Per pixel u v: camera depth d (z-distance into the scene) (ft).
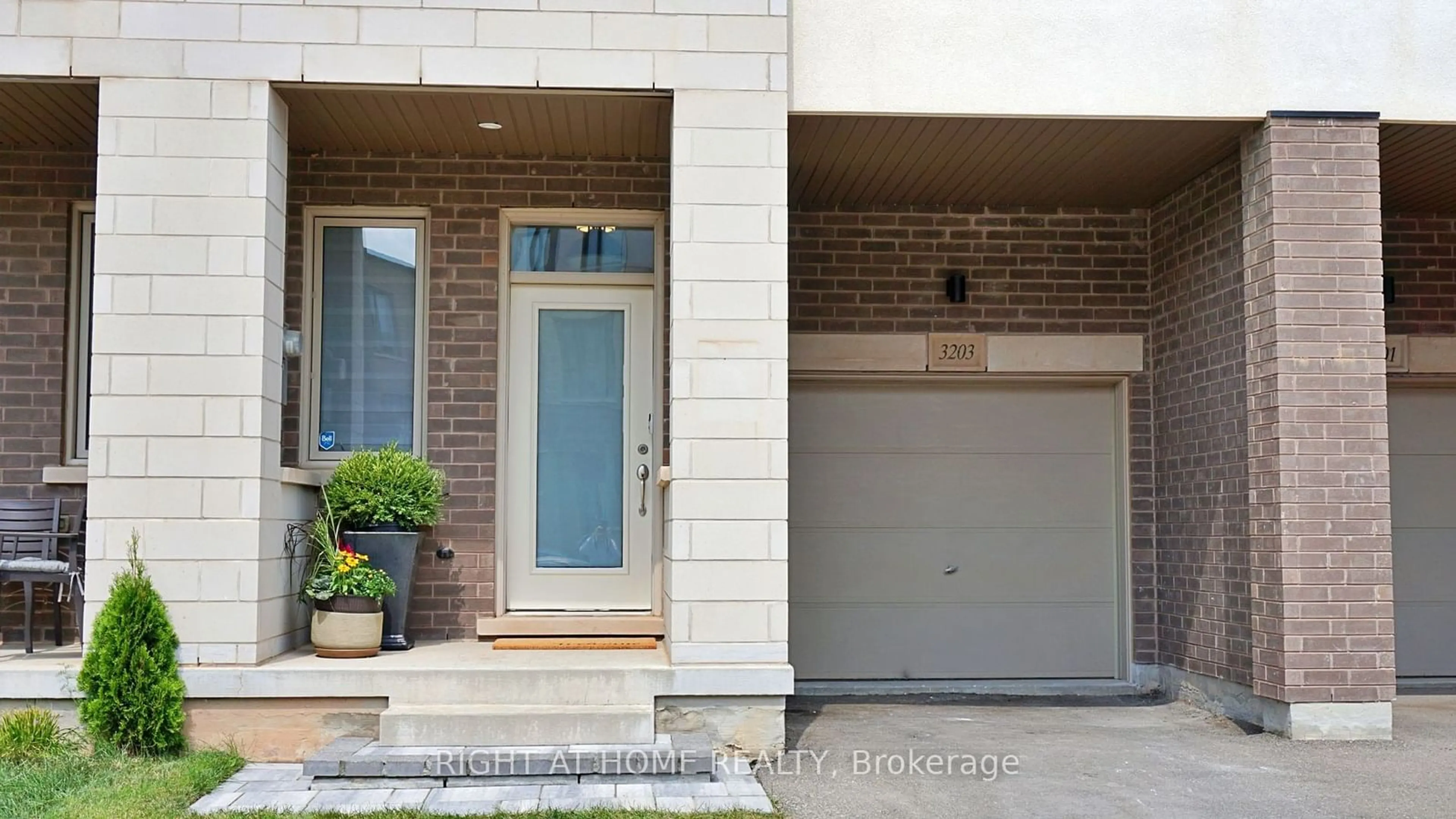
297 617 24.30
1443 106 24.29
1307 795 19.90
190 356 21.86
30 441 26.45
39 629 26.03
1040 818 18.66
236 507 21.72
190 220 22.00
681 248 22.56
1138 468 30.25
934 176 27.89
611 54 22.66
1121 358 30.30
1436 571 30.78
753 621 22.20
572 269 27.89
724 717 22.15
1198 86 23.97
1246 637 25.30
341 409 27.30
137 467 21.68
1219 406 26.58
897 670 30.37
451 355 26.96
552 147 26.73
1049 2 23.85
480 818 17.75
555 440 27.58
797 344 29.89
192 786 19.02
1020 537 30.73
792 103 23.36
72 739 21.16
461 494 26.81
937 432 30.81
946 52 23.66
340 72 22.29
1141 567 30.09
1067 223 30.55
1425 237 30.76
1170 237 29.32
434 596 26.63
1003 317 30.30
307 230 26.99
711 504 22.27
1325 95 24.13
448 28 22.47
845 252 30.25
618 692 21.94
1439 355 30.42
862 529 30.53
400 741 20.97
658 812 18.08
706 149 22.70
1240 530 25.53
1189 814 18.86
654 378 27.63
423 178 27.12
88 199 26.81
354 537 24.23
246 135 22.16
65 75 22.06
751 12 22.90
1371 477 23.66
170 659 21.27
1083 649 30.66
